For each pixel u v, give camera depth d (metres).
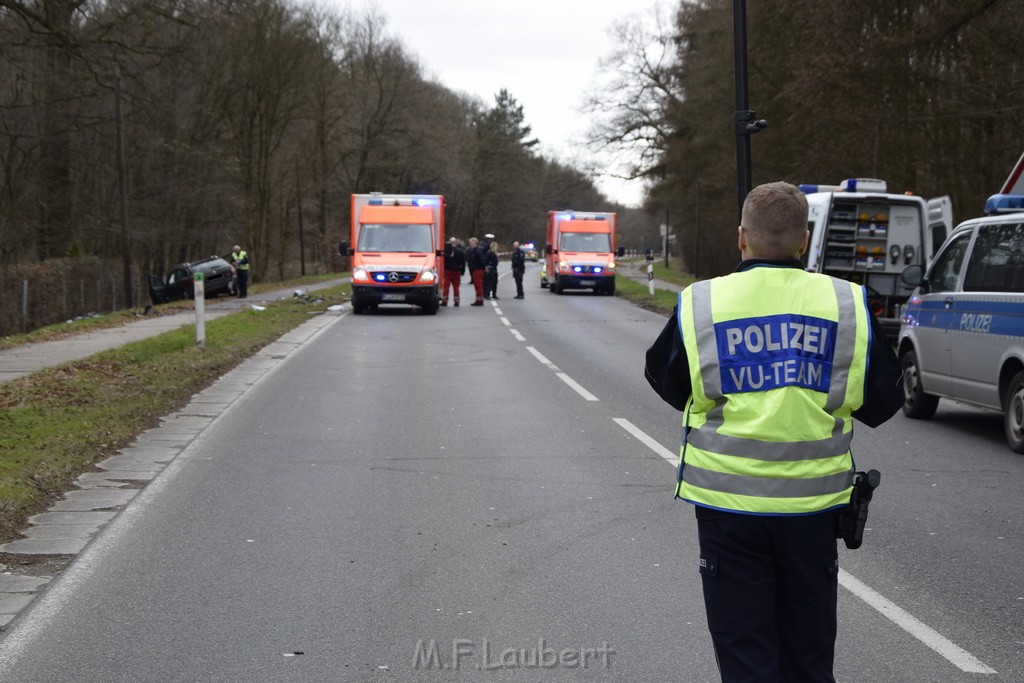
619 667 4.53
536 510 7.29
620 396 13.16
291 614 5.20
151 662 4.59
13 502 7.15
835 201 17.17
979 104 22.86
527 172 100.56
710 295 3.37
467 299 36.66
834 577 3.33
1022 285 9.75
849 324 3.32
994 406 10.18
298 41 51.81
